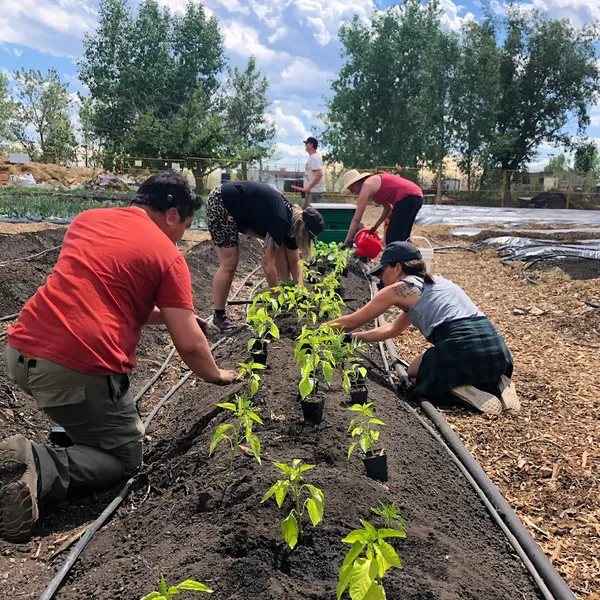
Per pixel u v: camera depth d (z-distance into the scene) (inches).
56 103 1781.5
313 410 124.5
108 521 111.3
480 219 810.2
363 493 99.0
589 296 284.4
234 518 92.0
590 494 123.8
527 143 1480.1
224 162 1306.6
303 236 202.7
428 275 171.5
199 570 81.2
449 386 165.2
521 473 132.6
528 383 187.6
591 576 99.2
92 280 112.5
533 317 271.9
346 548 84.4
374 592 61.1
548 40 1396.4
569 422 158.6
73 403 112.0
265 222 198.5
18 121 1795.0
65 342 109.7
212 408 141.8
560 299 291.6
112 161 1344.7
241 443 118.4
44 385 110.5
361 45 1419.8
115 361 113.1
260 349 157.3
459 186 1482.5
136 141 1322.6
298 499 88.3
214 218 200.1
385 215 299.9
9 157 1218.0
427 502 108.7
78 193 876.6
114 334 113.0
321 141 1499.8
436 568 84.4
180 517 101.9
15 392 152.3
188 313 118.3
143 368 190.5
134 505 116.3
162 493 117.6
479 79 1337.4
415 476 117.3
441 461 131.1
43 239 357.1
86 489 120.6
